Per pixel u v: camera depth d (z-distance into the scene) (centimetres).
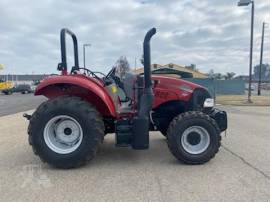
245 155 661
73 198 436
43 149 566
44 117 568
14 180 511
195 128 591
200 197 436
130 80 670
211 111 666
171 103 672
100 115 586
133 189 468
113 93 636
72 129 577
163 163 605
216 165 588
